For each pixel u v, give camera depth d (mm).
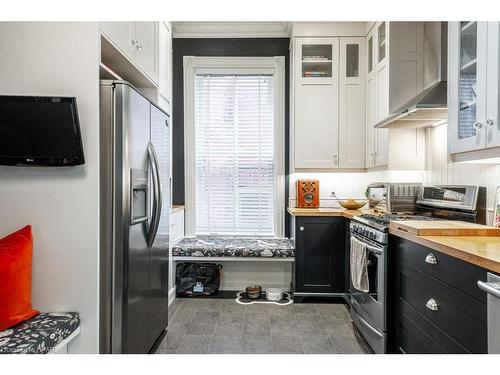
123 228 1796
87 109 1697
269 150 4062
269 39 4051
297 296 3385
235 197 4070
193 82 4023
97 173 1714
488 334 1167
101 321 1811
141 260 2020
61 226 1718
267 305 3312
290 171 4012
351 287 2816
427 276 1701
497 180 2068
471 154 1735
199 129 4066
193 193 4047
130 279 1854
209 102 4059
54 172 1714
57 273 1719
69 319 1627
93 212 1711
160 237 2416
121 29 2008
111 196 1800
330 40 3732
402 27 2885
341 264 3387
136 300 1944
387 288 2168
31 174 1712
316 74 3803
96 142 1706
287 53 4035
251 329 2734
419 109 2221
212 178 4074
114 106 1781
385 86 3062
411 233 1862
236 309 3199
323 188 4043
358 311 2637
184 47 4047
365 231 2457
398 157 3092
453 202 2422
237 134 4059
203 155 4066
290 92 3959
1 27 1691
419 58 2879
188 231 4055
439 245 1547
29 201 1713
